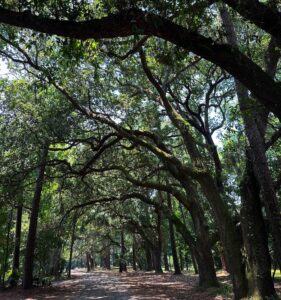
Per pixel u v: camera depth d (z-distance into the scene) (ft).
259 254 38.11
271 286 37.50
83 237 162.50
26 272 78.13
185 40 20.75
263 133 36.47
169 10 22.68
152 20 20.17
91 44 30.63
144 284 80.94
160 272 131.03
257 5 18.79
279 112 19.76
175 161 47.42
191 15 24.32
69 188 85.81
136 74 57.72
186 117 67.62
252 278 38.27
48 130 58.54
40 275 94.48
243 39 41.27
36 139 60.23
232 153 63.36
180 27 20.77
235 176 61.41
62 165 69.15
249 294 38.45
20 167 64.13
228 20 34.22
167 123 75.46
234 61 20.35
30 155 64.59
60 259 131.23
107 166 67.62
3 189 64.75
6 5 22.24
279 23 18.78
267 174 33.27
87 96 55.72
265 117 36.68
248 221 38.96
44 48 48.14
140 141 50.96
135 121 65.41
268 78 20.13
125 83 61.11
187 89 66.33
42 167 70.18
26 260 78.84
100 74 55.26
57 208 103.30
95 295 62.75
